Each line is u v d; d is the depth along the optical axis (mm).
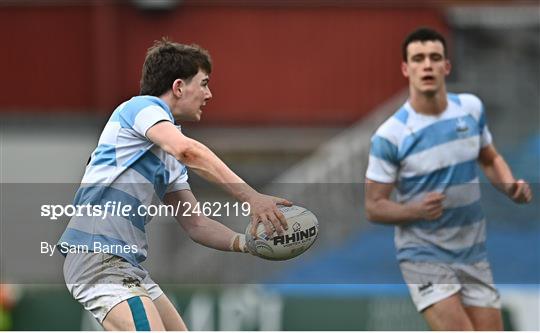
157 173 20203
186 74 20344
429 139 25672
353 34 73938
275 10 73812
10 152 69375
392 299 40188
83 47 73938
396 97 73812
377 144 25750
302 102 73875
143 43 72875
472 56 69938
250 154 71688
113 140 19969
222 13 73562
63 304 40562
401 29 73688
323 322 40188
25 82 74125
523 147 58031
